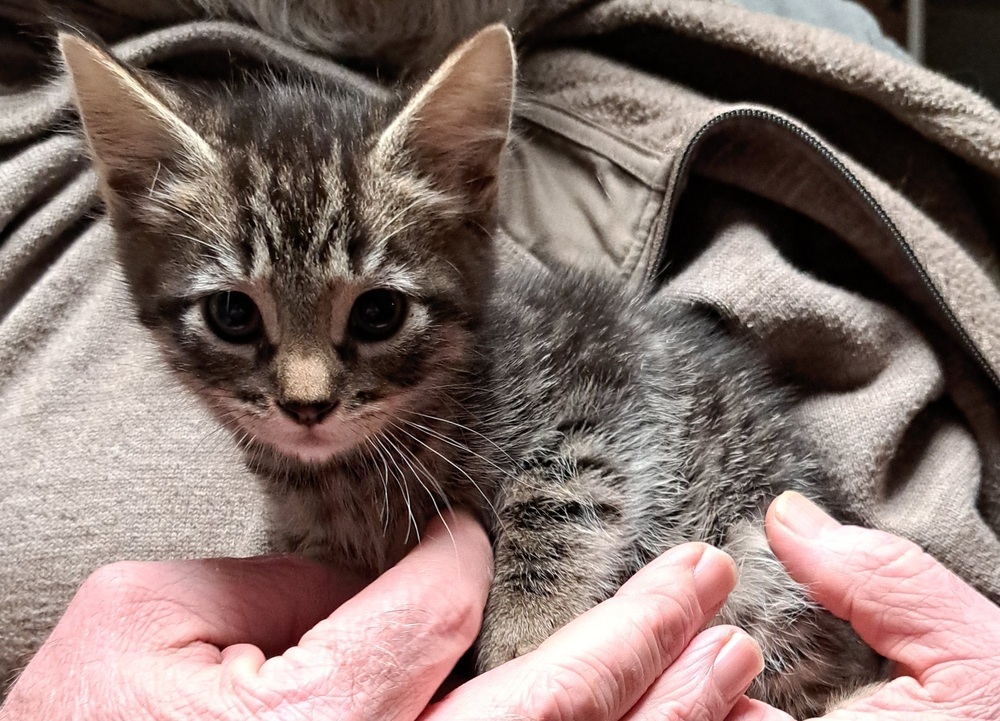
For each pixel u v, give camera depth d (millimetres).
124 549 188
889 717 159
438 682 142
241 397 158
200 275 156
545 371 186
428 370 168
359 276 155
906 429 204
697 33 227
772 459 197
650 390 192
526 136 231
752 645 155
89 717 134
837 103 226
